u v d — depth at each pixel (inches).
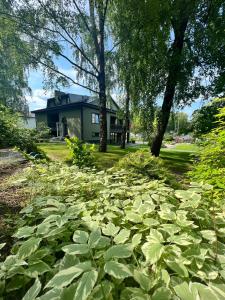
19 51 371.6
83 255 47.7
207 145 114.7
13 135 336.8
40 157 280.8
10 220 80.1
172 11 323.6
